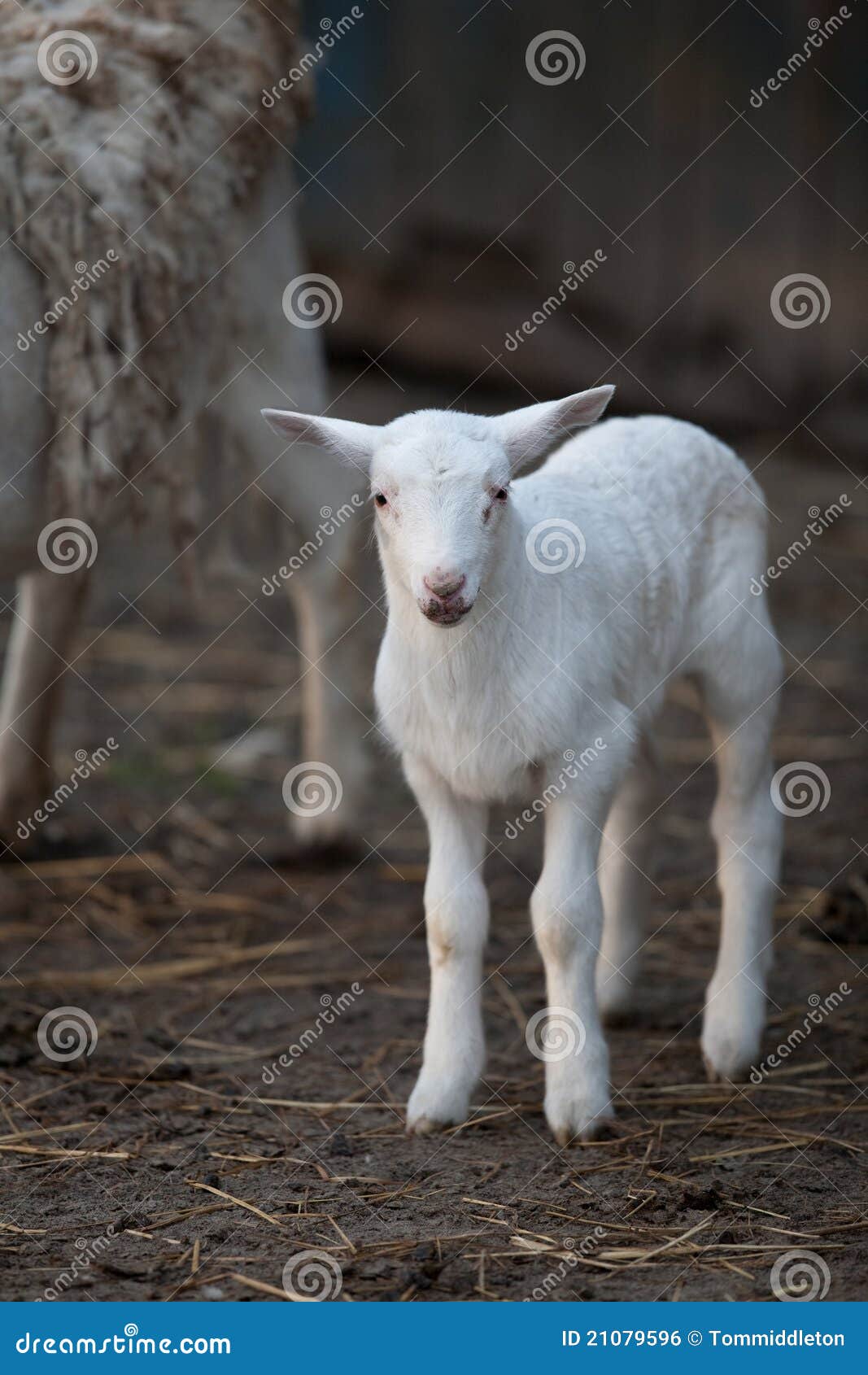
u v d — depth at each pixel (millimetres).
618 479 4043
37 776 5754
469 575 3314
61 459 4668
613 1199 3334
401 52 12859
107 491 4750
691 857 5910
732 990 4074
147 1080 4098
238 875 5789
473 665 3551
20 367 4562
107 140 4562
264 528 5500
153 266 4680
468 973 3742
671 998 4684
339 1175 3486
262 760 7051
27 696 5605
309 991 4762
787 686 7848
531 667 3561
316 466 5441
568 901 3590
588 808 3637
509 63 12617
